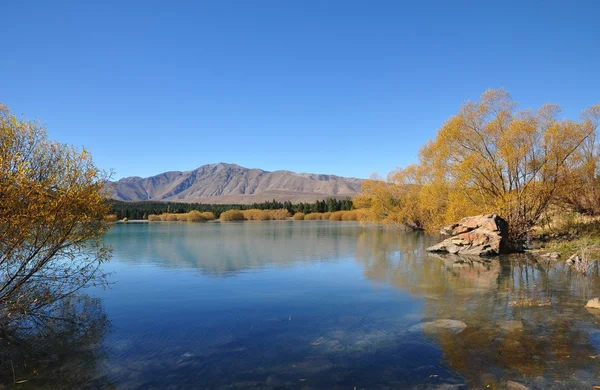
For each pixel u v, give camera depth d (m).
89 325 11.06
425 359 8.22
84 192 11.34
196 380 7.51
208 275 19.08
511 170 27.03
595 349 8.40
